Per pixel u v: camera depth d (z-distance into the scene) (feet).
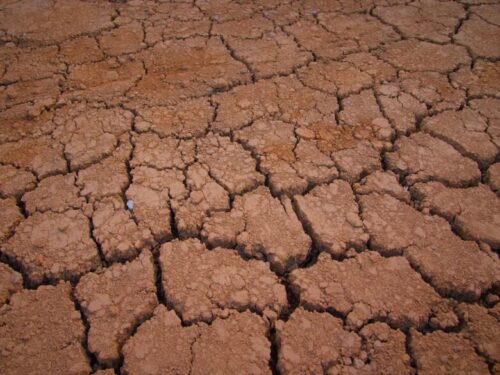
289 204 1.76
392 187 1.83
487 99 2.29
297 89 2.36
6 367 1.31
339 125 2.13
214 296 1.46
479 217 1.72
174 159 1.94
